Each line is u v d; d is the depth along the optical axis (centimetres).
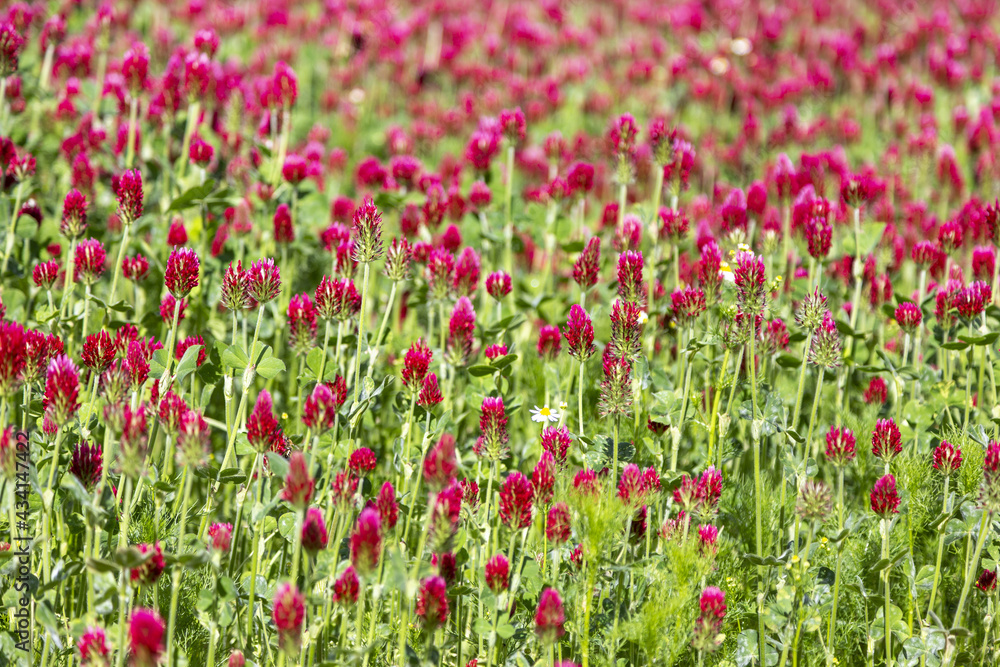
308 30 1944
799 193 877
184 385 558
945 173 1184
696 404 596
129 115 916
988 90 1780
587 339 541
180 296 516
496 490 532
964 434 571
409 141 1335
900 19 2319
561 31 2086
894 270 885
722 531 563
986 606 557
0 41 784
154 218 822
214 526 493
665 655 485
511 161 862
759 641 513
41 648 480
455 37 1928
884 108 1662
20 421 594
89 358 518
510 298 818
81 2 1672
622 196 772
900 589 561
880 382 661
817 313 537
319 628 462
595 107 1619
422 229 840
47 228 800
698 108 1714
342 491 464
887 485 493
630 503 498
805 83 1700
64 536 512
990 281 721
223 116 1002
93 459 471
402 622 447
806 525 557
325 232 764
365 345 617
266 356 529
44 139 1010
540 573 510
